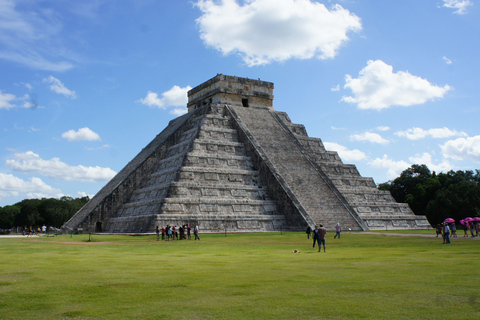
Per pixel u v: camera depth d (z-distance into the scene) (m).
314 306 10.78
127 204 57.06
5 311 10.59
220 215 49.91
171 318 9.93
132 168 62.97
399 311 10.23
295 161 58.16
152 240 38.41
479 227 41.50
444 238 30.36
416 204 86.50
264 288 12.97
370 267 17.19
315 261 19.53
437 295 11.78
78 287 13.31
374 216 60.34
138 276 15.27
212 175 53.66
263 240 35.69
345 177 64.88
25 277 15.17
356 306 10.73
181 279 14.60
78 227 55.19
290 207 51.19
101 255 23.23
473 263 18.08
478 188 72.94
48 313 10.41
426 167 98.94
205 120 61.59
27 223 107.88
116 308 10.81
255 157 57.72
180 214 48.34
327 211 51.28
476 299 11.30
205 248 28.14
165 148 62.81
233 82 67.88
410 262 18.69
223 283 13.81
